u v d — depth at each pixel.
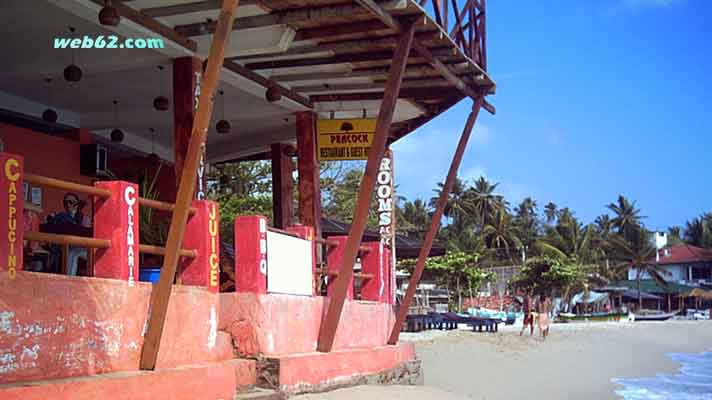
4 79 12.32
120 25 9.75
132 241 7.24
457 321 33.81
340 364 10.44
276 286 9.58
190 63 11.00
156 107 13.26
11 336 5.83
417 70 12.30
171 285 7.18
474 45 12.70
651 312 78.25
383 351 12.09
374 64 12.47
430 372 20.06
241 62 12.25
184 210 7.10
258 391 8.73
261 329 9.09
